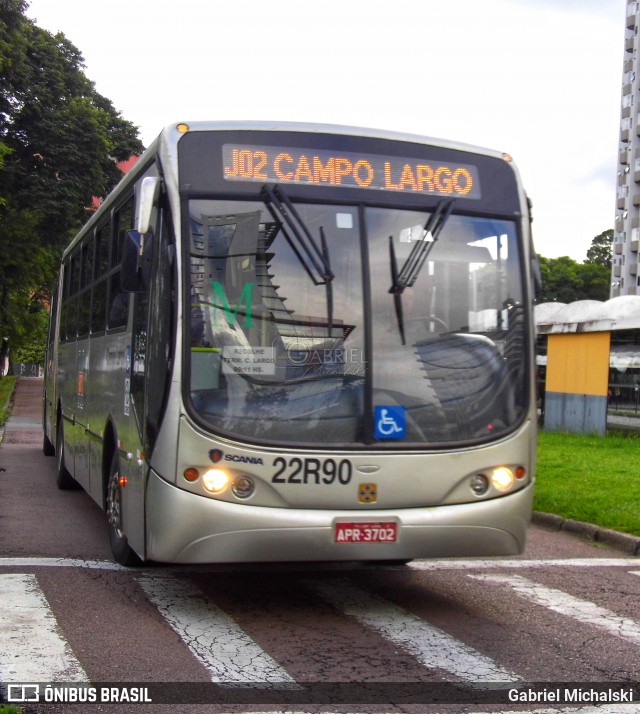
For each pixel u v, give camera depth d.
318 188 6.63
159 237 6.62
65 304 13.38
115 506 8.18
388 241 6.65
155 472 6.34
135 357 7.24
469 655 5.88
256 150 6.62
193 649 5.83
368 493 6.30
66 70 37.97
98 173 37.28
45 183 35.47
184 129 6.59
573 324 23.02
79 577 7.70
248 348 6.29
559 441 20.11
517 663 5.75
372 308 6.51
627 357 21.42
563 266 94.31
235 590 7.47
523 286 6.98
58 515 10.83
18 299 33.22
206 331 6.27
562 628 6.61
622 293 84.38
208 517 6.10
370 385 6.40
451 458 6.48
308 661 5.66
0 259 30.20
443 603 7.27
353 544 6.24
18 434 24.08
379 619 6.72
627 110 83.88
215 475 6.13
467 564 8.83
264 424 6.22
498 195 7.09
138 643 5.92
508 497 6.65
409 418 6.45
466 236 6.87
